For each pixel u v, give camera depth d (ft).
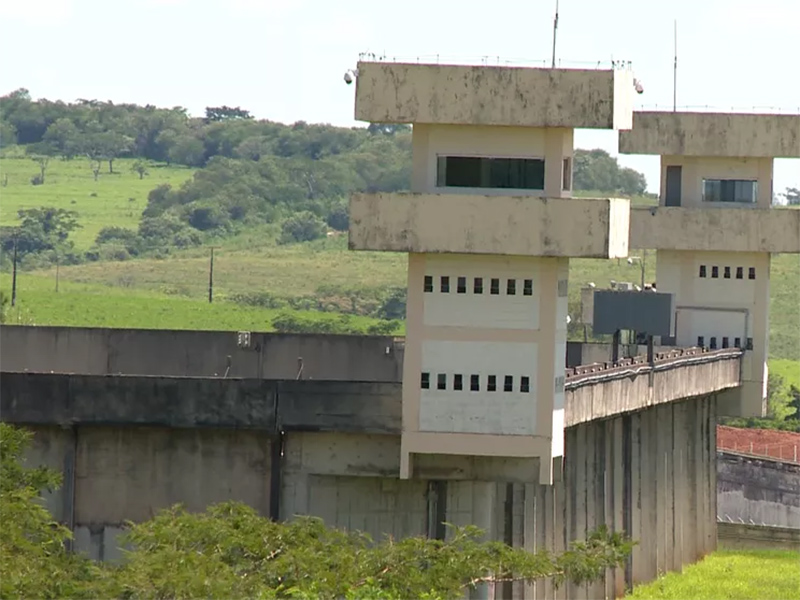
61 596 509.35
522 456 617.62
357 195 610.65
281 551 541.34
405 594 533.14
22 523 548.72
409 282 618.03
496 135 614.34
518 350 615.57
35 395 640.99
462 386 618.03
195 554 522.47
